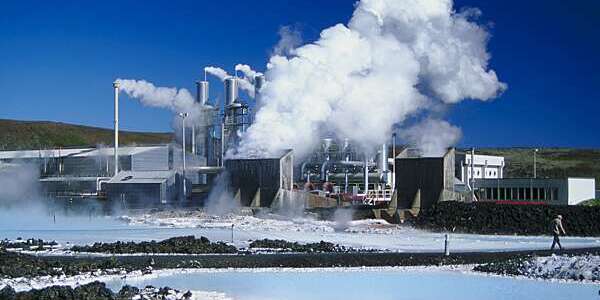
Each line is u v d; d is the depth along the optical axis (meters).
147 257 49.16
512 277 42.91
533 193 102.25
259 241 59.09
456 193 91.44
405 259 49.53
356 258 49.84
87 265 42.88
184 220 86.50
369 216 89.69
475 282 41.06
